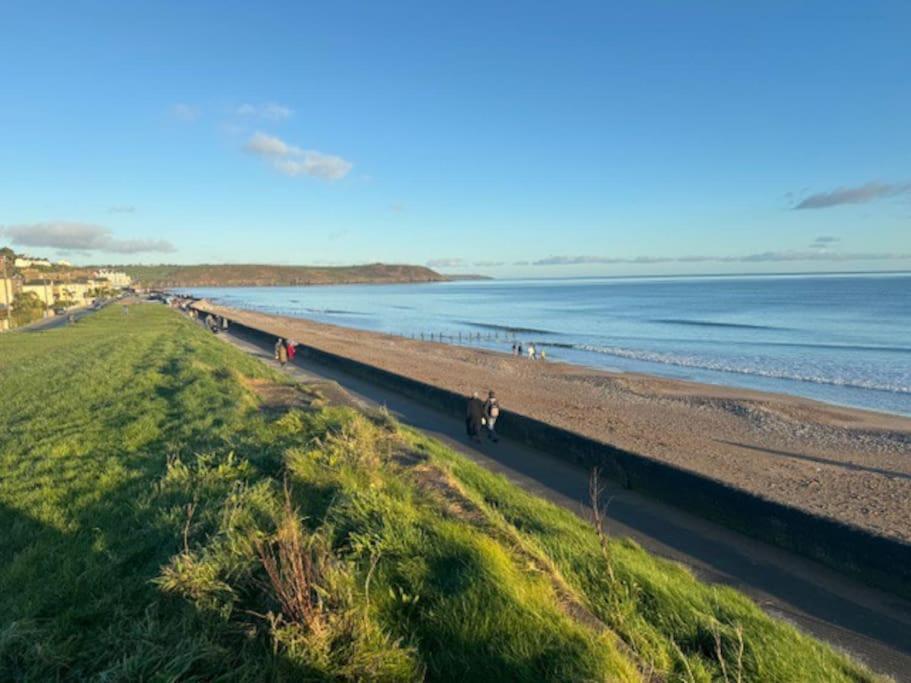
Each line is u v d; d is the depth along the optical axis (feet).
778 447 48.65
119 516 19.24
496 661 11.48
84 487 22.21
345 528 16.71
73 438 29.99
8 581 14.83
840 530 23.20
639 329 190.39
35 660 11.32
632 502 30.81
